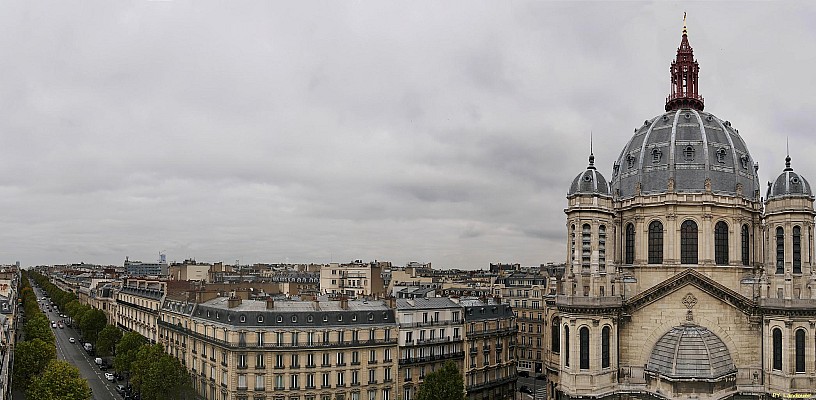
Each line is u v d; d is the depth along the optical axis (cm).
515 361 17325
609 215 11750
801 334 10750
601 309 11275
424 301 15462
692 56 14012
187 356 15400
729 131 13200
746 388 10919
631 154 13262
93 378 18300
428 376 12962
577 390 11119
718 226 12131
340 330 13500
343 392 13400
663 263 12056
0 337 14225
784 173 11525
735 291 11788
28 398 13250
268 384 12900
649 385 11219
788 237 11100
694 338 10956
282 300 15050
